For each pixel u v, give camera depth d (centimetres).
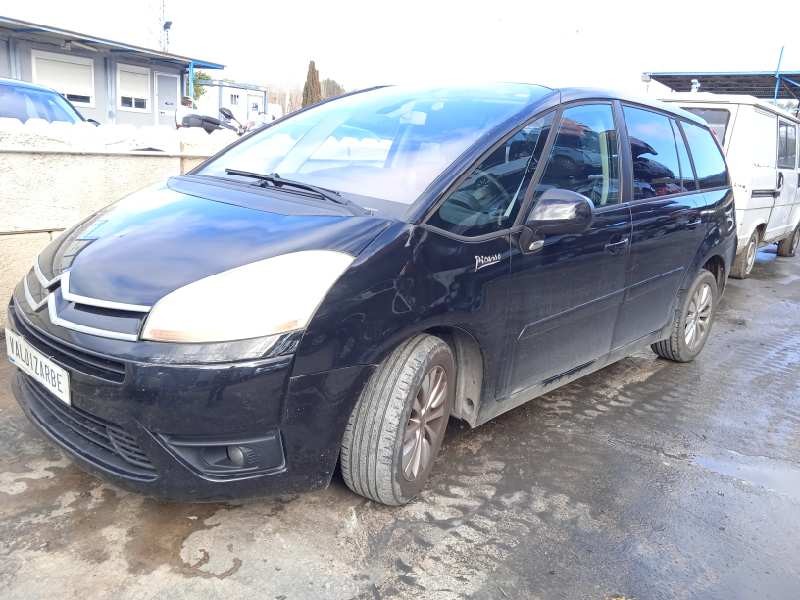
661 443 359
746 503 304
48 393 248
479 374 296
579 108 350
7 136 417
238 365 214
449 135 302
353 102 368
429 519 269
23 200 413
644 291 403
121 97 2041
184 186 313
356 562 239
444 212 268
